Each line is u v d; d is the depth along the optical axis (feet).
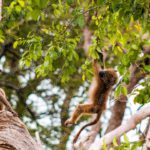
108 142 41.37
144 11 31.27
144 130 43.19
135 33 38.24
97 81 50.16
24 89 74.49
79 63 69.15
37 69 36.37
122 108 58.95
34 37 35.88
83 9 35.40
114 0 31.55
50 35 37.76
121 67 34.73
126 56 34.68
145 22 31.22
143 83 34.88
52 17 51.88
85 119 72.02
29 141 28.30
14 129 28.48
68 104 76.18
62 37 35.83
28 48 38.99
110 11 33.63
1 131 28.04
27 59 36.81
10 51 71.67
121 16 31.99
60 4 36.52
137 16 31.73
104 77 49.39
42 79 72.23
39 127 74.49
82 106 50.67
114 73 49.78
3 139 27.43
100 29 36.27
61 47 35.58
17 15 36.94
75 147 45.93
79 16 34.86
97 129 52.65
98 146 41.29
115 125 58.75
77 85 74.79
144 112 41.68
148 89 34.68
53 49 35.42
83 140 48.37
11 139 27.61
